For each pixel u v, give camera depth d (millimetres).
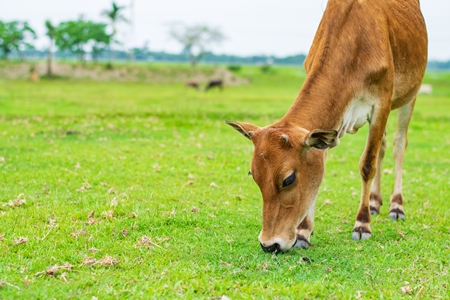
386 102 6121
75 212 6438
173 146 11977
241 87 58375
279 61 188750
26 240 5367
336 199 7918
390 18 6504
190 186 8273
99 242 5500
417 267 5199
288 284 4633
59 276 4625
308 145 4898
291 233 5020
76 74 64375
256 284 4578
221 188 8258
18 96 24000
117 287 4430
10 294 4164
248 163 10352
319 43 5922
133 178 8562
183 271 4773
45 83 48938
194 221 6359
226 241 5730
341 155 12055
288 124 5133
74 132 13164
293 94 41719
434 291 4570
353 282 4789
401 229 6527
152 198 7328
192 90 47375
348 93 5668
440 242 6039
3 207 6641
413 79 6961
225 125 16141
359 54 5867
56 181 8086
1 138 11875
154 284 4473
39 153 10250
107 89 39938
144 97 28922
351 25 5863
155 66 71438
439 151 13305
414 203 7941
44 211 6438
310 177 5145
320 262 5250
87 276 4602
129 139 12734
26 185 7809
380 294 4438
